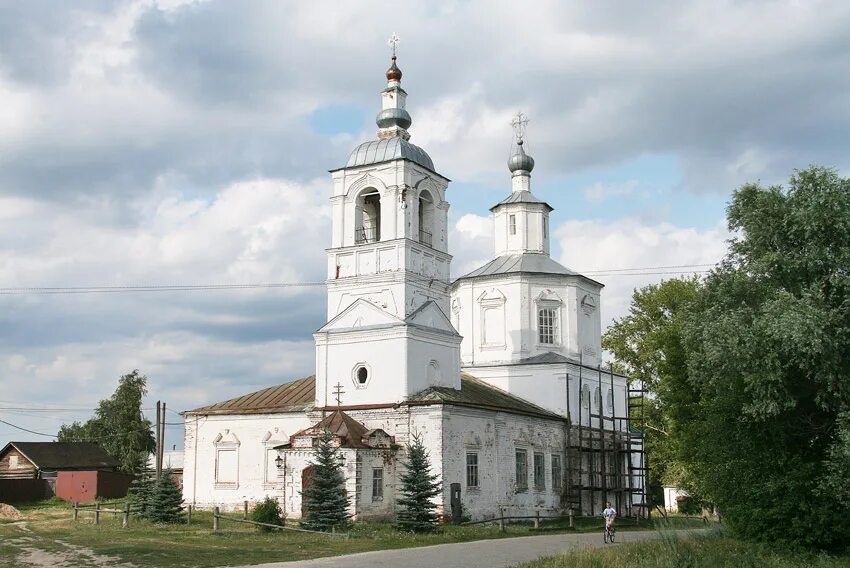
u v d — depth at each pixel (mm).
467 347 66562
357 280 53969
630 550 35250
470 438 52094
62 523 47000
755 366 36094
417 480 44906
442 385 54688
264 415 57250
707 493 47688
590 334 68125
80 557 32312
